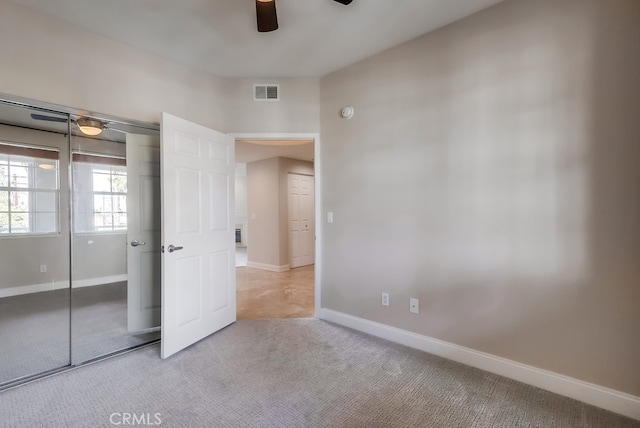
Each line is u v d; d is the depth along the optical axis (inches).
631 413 67.5
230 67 119.4
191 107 118.4
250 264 262.1
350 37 100.0
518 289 82.4
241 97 128.3
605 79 69.5
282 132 128.8
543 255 78.4
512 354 83.7
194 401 73.5
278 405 72.0
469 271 91.0
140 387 79.5
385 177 109.6
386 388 79.0
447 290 95.6
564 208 75.3
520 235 81.8
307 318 132.4
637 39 65.8
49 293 126.1
